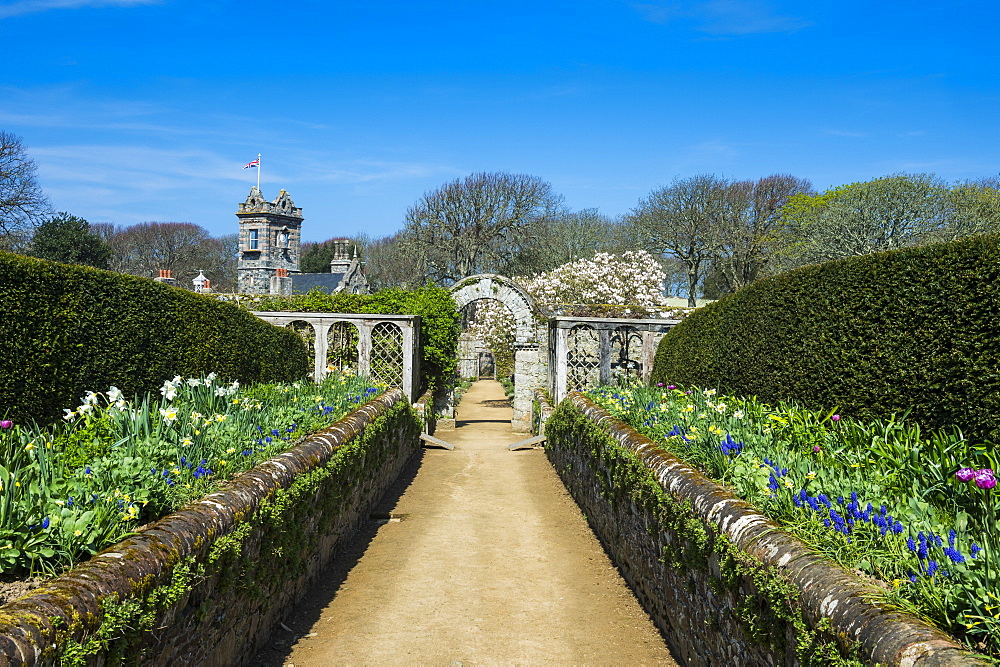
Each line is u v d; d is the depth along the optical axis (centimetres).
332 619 477
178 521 317
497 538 686
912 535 276
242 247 4762
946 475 349
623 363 1504
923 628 206
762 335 669
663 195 3850
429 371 1586
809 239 2852
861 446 426
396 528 721
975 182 2556
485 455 1208
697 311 945
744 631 308
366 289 4788
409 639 445
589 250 4066
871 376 498
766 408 593
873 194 2636
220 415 523
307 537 513
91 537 281
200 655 324
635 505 523
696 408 620
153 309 672
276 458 477
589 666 412
